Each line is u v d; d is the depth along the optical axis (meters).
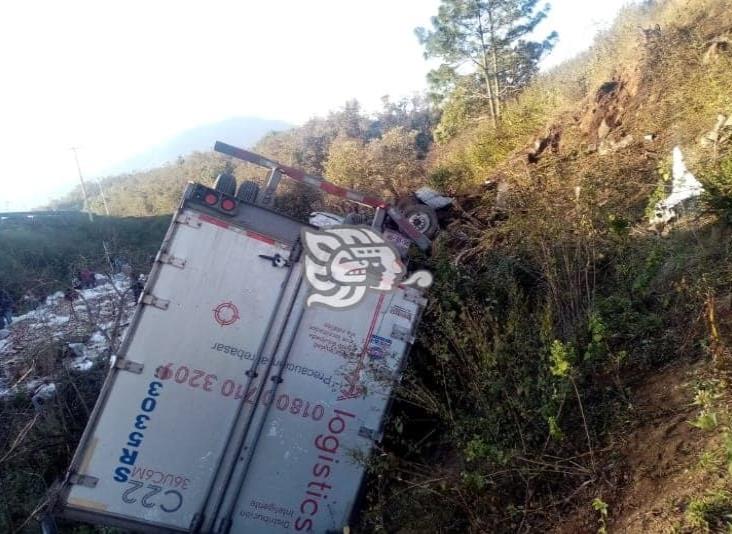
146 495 4.36
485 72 22.08
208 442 4.46
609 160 7.57
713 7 9.45
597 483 3.44
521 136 11.62
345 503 4.55
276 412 4.56
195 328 4.54
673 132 7.32
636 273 4.71
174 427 4.44
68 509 4.29
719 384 3.35
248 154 5.46
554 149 9.54
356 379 4.61
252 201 5.23
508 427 3.92
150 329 4.50
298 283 4.68
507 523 3.65
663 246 4.74
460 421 4.21
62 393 7.62
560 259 5.14
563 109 10.79
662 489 3.07
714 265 4.32
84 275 13.19
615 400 3.87
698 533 2.63
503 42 22.09
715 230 4.75
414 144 22.78
